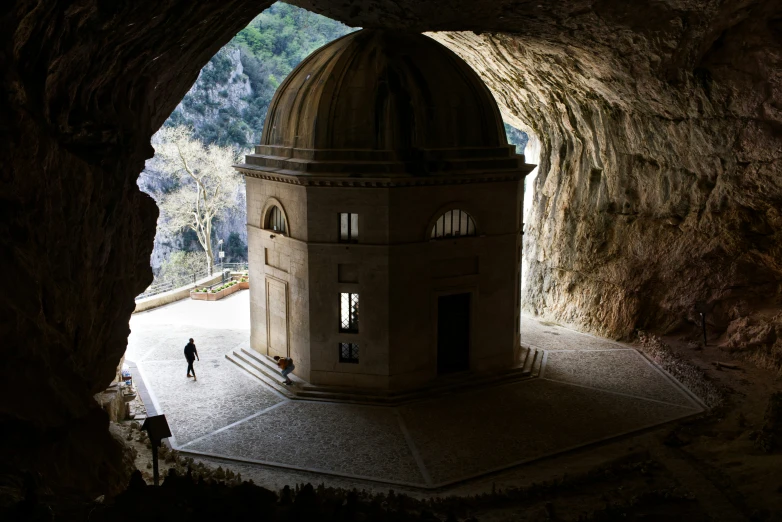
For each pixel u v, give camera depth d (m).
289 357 34.50
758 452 24.41
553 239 45.72
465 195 32.69
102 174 18.80
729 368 34.38
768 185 31.98
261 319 36.53
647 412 30.56
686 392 32.81
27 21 13.31
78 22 14.80
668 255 38.81
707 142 33.56
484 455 26.67
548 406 31.33
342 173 31.05
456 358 34.25
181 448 27.28
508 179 33.62
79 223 17.59
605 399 32.06
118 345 22.81
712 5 26.06
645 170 39.16
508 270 34.62
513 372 34.78
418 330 32.66
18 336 13.52
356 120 31.55
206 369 36.38
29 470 12.56
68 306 16.88
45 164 15.23
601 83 35.91
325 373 32.97
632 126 37.81
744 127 31.11
